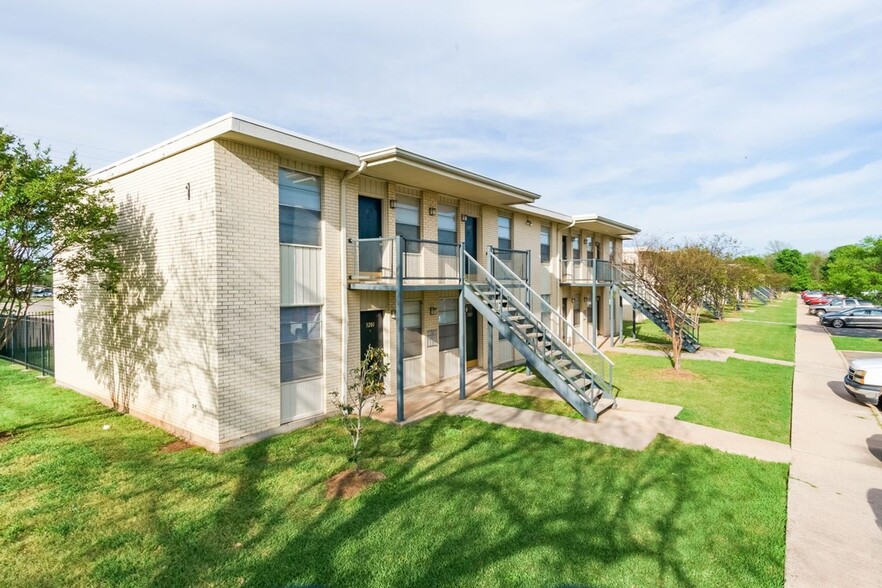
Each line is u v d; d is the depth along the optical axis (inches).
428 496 237.6
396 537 200.4
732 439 323.9
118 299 401.7
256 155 333.1
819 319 1230.3
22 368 591.2
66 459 290.7
